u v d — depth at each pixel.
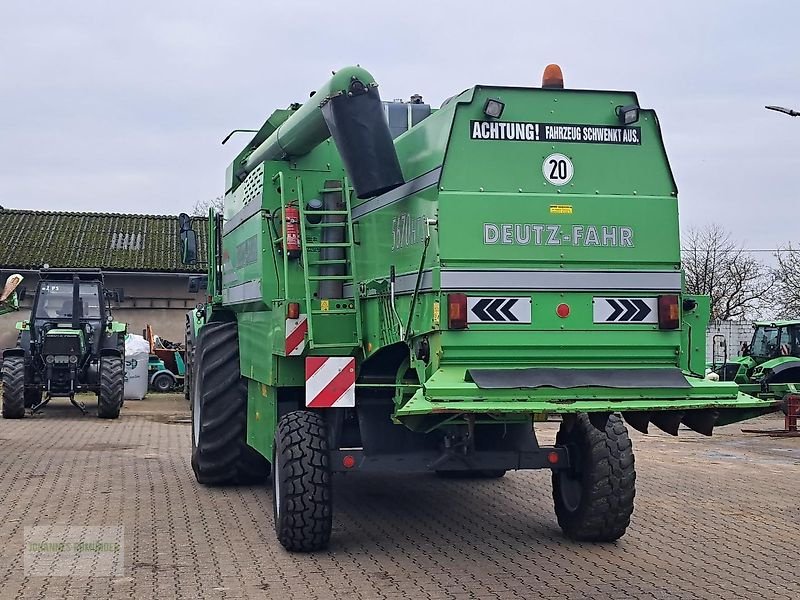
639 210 6.26
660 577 6.19
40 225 31.78
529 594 5.75
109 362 17.31
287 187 8.02
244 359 9.02
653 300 6.25
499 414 6.01
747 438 15.85
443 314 5.92
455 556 6.75
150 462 11.54
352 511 8.52
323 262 7.66
